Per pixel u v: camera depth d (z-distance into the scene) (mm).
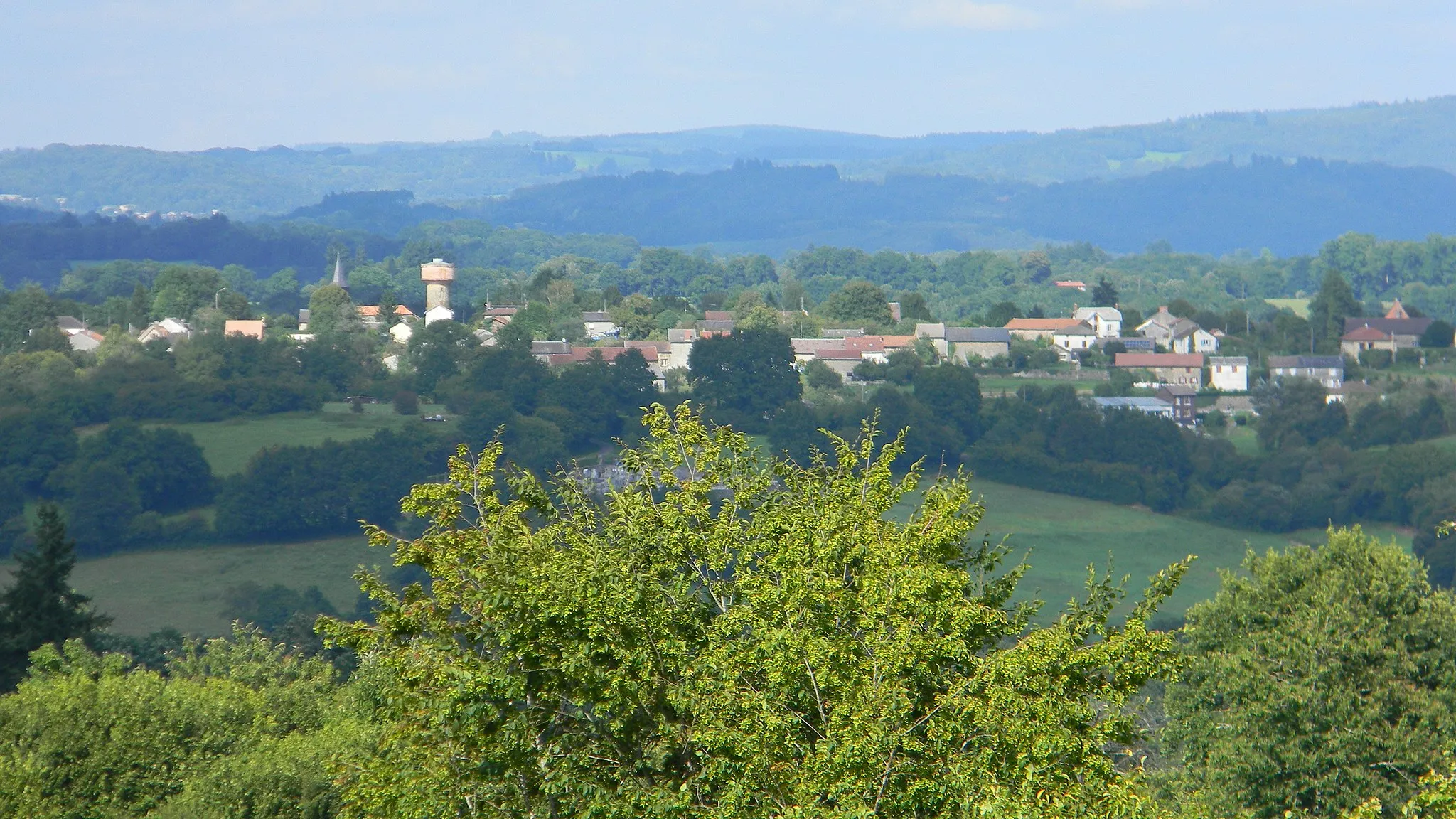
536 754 64250
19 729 113000
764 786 61094
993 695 60875
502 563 66188
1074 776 63375
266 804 102250
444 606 67812
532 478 75688
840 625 67000
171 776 111688
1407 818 66688
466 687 61938
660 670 65750
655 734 65188
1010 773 60656
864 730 59719
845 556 71750
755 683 65375
